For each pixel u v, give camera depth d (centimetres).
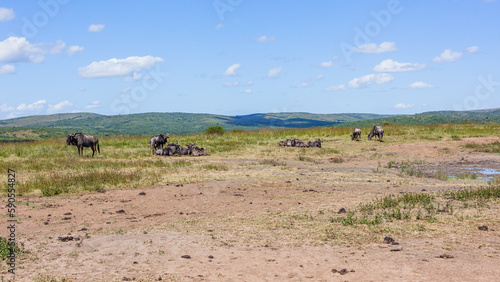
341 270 584
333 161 2291
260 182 1526
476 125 4066
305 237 779
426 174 1839
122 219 969
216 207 1092
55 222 940
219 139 3556
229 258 659
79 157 2453
